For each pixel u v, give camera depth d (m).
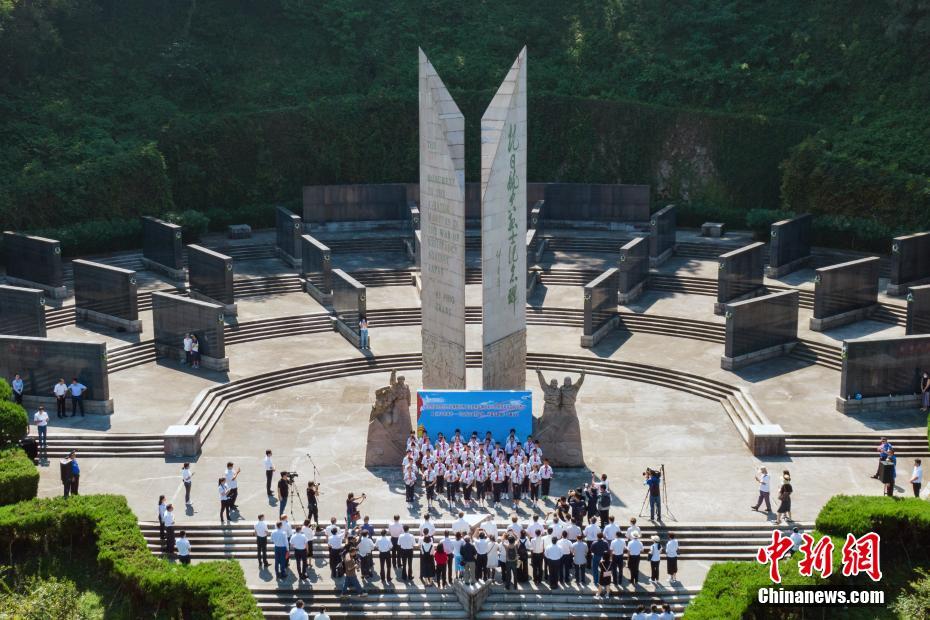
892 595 34.59
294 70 88.44
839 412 48.22
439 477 41.31
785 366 54.59
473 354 55.69
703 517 39.31
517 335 46.81
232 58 87.50
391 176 84.25
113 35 86.44
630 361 55.03
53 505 37.31
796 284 65.25
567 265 70.25
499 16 93.44
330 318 61.41
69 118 78.38
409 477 40.41
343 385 53.38
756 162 79.12
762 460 44.38
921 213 68.62
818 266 69.75
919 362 48.38
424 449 41.72
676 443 46.12
